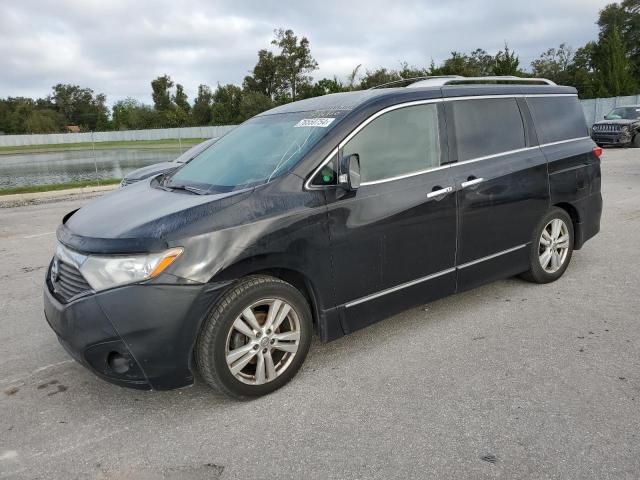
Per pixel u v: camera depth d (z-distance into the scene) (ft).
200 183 12.41
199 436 9.70
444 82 14.28
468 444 9.05
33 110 272.31
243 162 12.42
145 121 250.37
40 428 10.23
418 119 13.08
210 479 8.52
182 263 9.62
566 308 14.79
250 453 9.12
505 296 15.90
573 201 16.69
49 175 79.25
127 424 10.25
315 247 11.01
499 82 16.30
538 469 8.37
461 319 14.38
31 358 13.35
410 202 12.42
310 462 8.80
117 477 8.71
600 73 135.95
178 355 9.80
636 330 13.21
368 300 12.12
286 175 11.09
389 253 12.21
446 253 13.37
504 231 14.71
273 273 11.06
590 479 8.10
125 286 9.55
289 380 11.30
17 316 16.40
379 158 12.22
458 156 13.70
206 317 10.00
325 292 11.37
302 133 12.23
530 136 15.62
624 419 9.55
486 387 10.84
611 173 42.27
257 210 10.45
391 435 9.41
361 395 10.78
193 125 222.07
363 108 12.19
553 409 9.96
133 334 9.55
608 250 20.31
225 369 10.23
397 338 13.39
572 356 12.00
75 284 10.17
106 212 11.40
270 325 10.71
